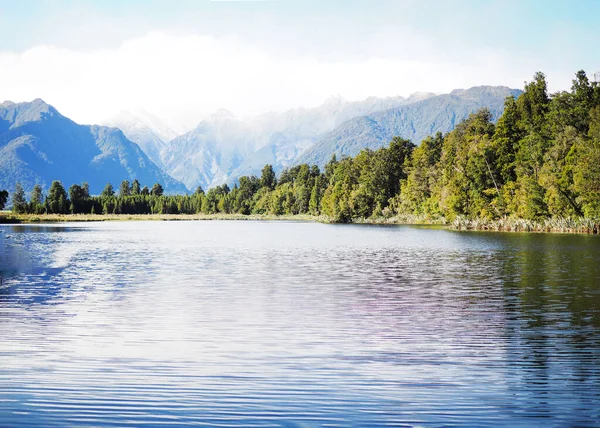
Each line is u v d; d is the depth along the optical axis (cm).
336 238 8612
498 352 1750
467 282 3325
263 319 2242
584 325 2122
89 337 1941
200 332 2017
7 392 1403
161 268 4184
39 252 5775
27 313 2361
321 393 1397
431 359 1673
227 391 1411
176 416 1267
